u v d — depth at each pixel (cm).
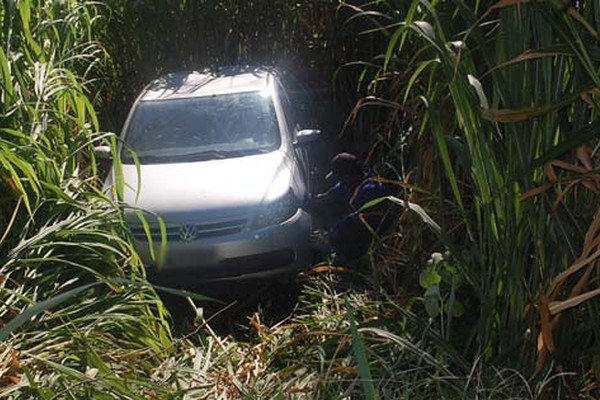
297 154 760
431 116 364
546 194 339
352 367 375
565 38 295
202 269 635
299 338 416
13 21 539
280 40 1113
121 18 1057
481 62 432
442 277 402
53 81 530
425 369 381
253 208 646
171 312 649
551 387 347
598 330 331
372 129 798
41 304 283
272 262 643
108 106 1048
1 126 488
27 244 435
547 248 346
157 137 751
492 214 362
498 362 356
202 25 1105
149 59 1086
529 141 343
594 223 301
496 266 365
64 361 383
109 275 476
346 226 639
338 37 1002
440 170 440
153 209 643
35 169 483
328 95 1002
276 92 808
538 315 347
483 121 353
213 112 769
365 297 499
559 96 336
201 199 649
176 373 396
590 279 336
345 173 707
